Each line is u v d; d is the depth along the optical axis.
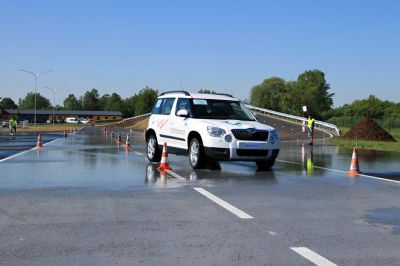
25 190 9.09
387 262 4.64
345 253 4.94
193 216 6.73
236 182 10.39
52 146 24.75
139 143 28.98
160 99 15.58
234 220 6.49
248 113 14.10
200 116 13.35
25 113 181.75
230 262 4.60
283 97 133.38
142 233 5.73
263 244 5.27
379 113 113.25
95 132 55.88
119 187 9.51
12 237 5.50
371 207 7.57
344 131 53.47
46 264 4.50
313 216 6.82
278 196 8.55
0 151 20.42
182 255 4.82
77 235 5.62
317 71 157.50
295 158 18.11
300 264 4.55
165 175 11.59
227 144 12.23
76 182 10.24
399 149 24.50
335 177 11.57
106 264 4.52
